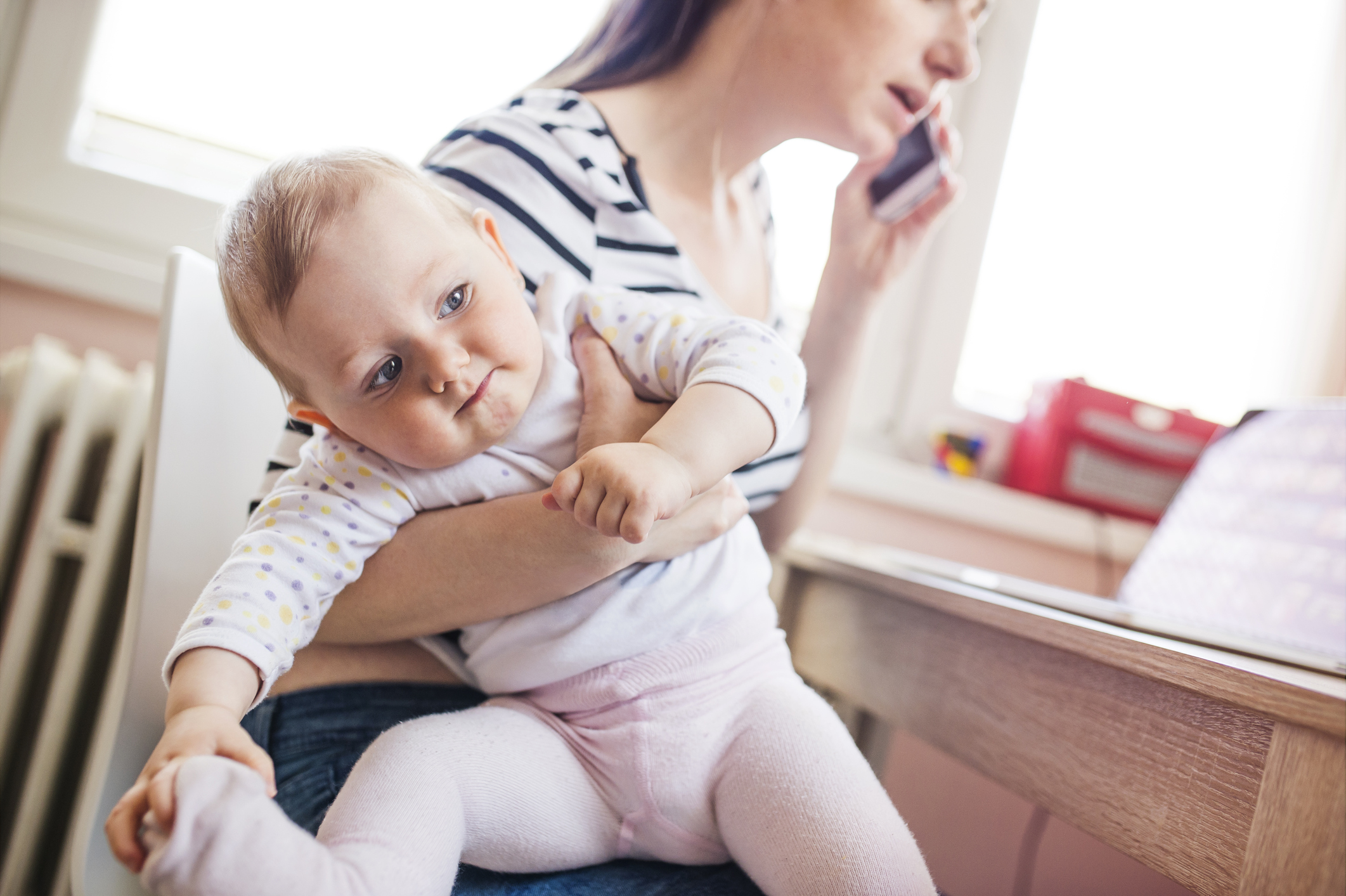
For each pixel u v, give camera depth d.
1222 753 0.52
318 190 0.62
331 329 0.60
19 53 1.37
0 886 1.09
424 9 1.46
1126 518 1.60
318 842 0.51
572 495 0.53
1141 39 1.68
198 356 0.77
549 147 0.86
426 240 0.62
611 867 0.68
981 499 1.56
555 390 0.70
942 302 1.64
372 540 0.67
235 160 1.44
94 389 1.16
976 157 1.63
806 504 1.17
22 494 1.17
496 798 0.61
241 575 0.60
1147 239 1.70
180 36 1.42
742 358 0.64
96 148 1.41
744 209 1.10
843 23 0.96
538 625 0.69
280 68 1.44
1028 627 0.71
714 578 0.71
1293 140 1.72
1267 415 1.01
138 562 0.71
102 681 1.21
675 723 0.66
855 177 1.13
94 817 0.67
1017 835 1.54
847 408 1.17
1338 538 0.83
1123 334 1.70
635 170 0.92
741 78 0.99
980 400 1.69
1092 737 0.64
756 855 0.62
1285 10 1.70
